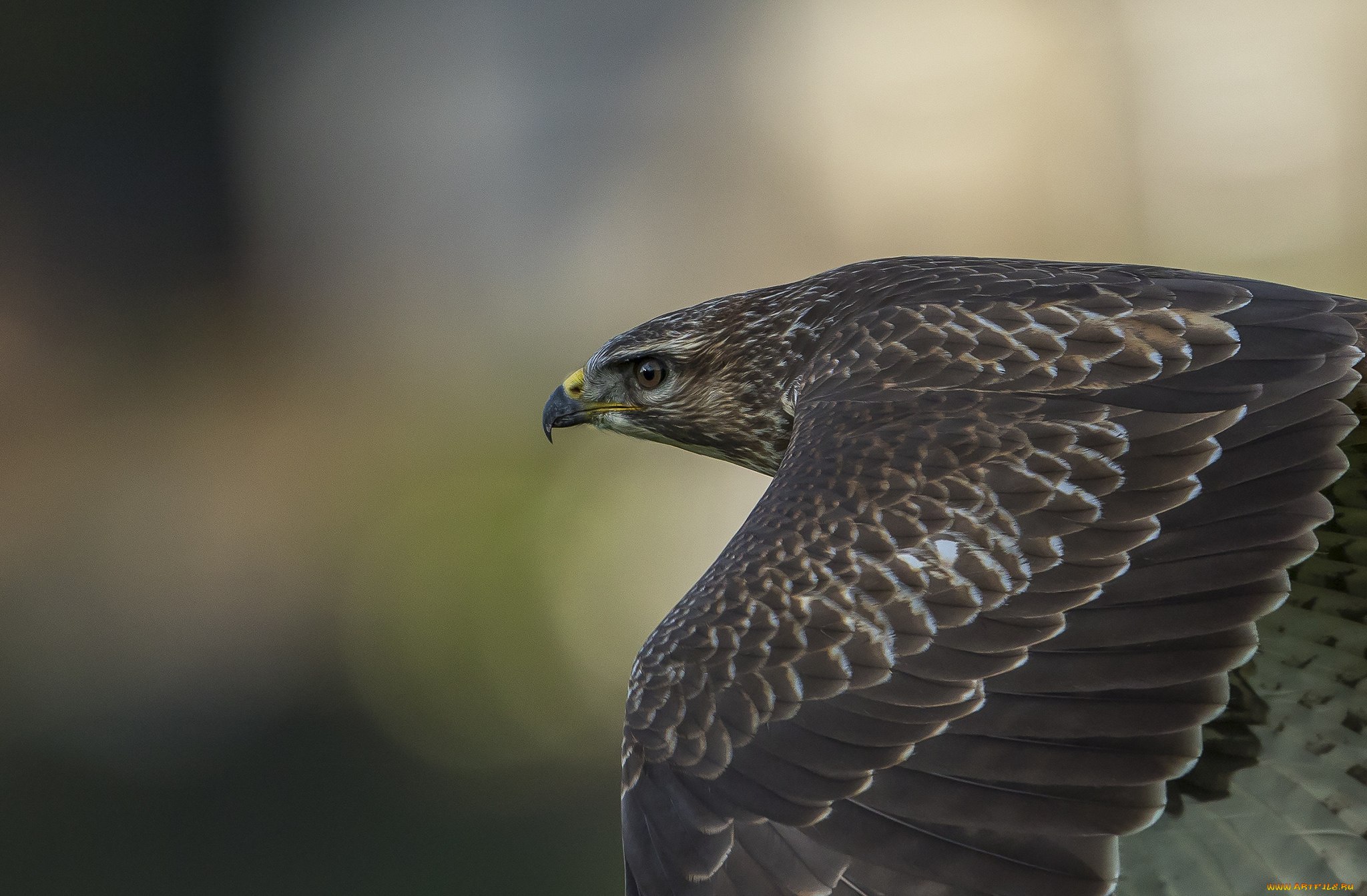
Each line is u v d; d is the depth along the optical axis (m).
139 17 22.41
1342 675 4.32
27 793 15.18
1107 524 4.21
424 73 23.08
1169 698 3.86
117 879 14.16
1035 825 3.77
